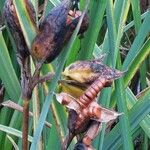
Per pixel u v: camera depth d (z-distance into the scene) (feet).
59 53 0.83
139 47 1.27
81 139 0.86
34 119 1.25
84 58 1.22
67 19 0.83
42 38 0.81
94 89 0.85
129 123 1.20
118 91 1.17
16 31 0.82
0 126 1.34
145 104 1.26
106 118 0.84
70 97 0.86
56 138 1.17
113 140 1.30
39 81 0.85
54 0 1.34
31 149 0.89
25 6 0.81
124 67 1.27
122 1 1.28
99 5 1.18
